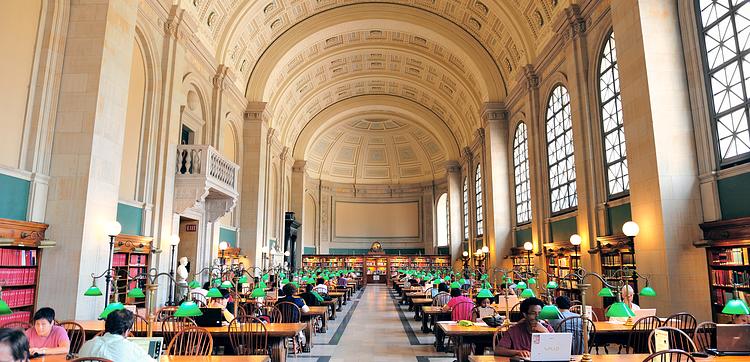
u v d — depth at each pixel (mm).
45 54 8461
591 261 12164
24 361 2496
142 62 11750
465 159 28656
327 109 31047
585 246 12531
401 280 24922
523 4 16828
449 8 20453
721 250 8000
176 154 12891
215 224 16141
